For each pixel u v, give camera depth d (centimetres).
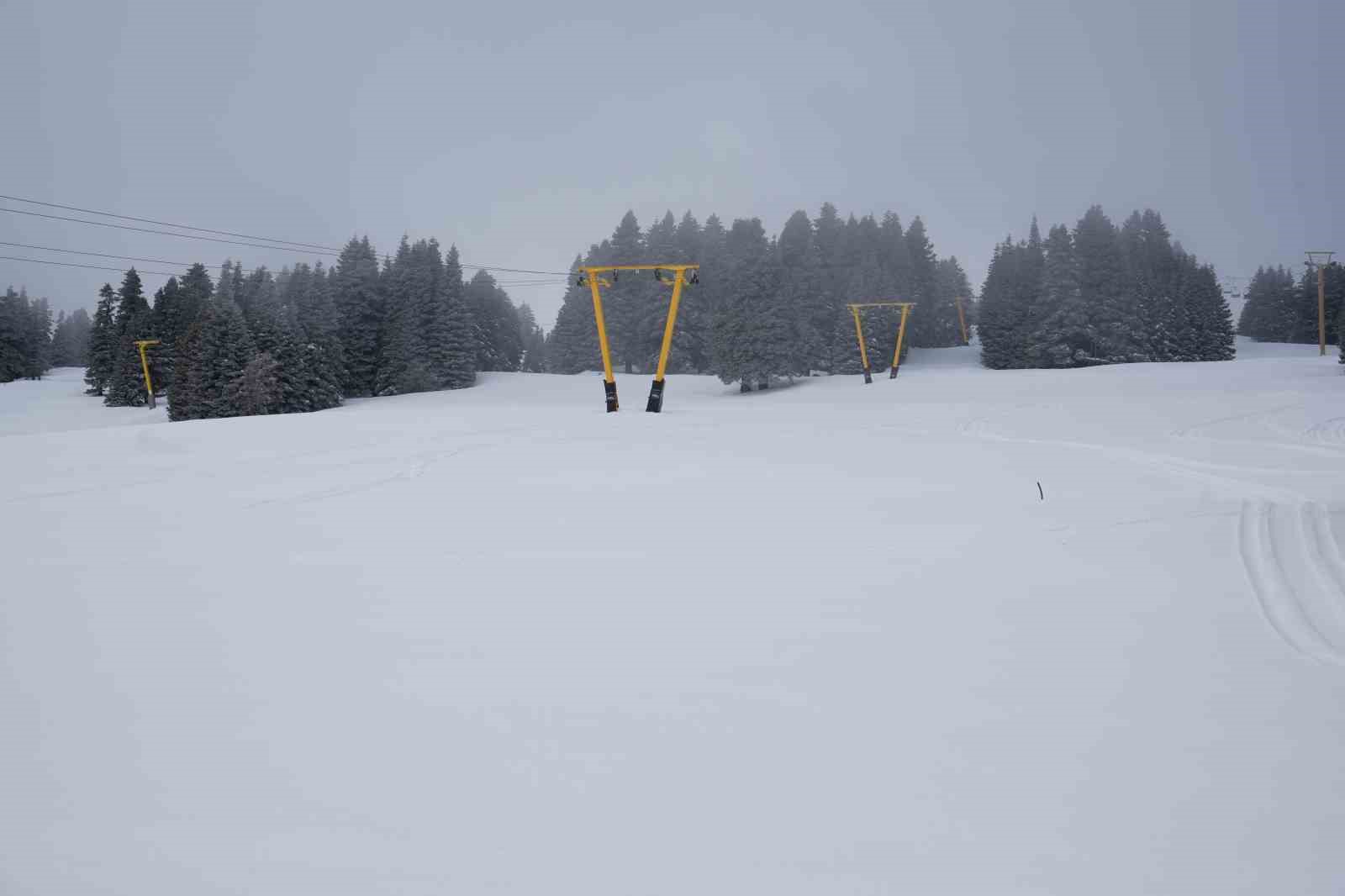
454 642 673
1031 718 505
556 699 550
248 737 499
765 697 548
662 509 1316
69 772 457
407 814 409
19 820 407
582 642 670
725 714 521
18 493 1481
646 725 507
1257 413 2933
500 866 363
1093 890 340
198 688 578
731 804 412
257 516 1266
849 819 397
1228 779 427
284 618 743
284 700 555
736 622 718
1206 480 1479
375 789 434
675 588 838
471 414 3531
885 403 4359
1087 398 4056
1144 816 394
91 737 500
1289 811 395
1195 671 575
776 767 449
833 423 3069
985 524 1132
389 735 500
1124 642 638
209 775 451
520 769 453
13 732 508
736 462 1931
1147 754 455
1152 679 562
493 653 646
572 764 458
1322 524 1020
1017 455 1981
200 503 1379
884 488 1498
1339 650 612
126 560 977
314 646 667
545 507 1342
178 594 823
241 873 360
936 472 1716
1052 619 699
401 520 1231
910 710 521
